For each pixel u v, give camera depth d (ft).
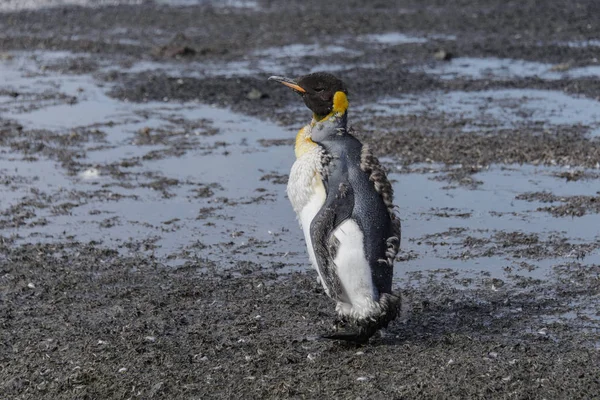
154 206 53.88
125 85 84.64
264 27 112.47
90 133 69.56
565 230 48.57
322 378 32.99
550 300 40.11
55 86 84.94
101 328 38.11
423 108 75.36
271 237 48.80
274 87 82.64
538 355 34.45
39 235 49.32
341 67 90.48
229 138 68.08
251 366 34.24
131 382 33.17
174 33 109.91
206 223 50.96
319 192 34.06
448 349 35.06
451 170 59.36
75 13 122.93
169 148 65.62
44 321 38.99
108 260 45.88
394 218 34.81
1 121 72.84
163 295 41.55
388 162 61.26
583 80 83.46
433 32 108.06
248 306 40.19
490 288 41.57
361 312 33.71
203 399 31.91
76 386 33.04
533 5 123.65
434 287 41.83
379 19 116.47
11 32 110.93
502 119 71.46
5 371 34.35
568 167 59.31
